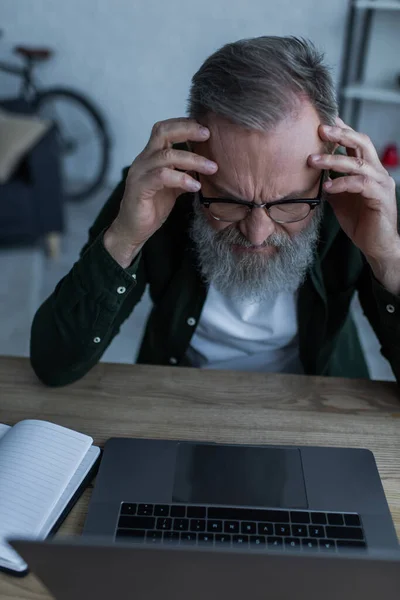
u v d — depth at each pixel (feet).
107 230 3.00
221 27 11.74
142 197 2.80
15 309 8.34
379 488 2.41
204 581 1.60
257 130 2.45
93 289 2.98
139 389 3.06
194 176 2.89
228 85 2.49
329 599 1.64
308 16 11.33
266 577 1.56
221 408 2.93
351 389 3.12
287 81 2.48
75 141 13.21
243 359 3.89
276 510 2.27
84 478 2.43
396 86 11.57
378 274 3.10
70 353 3.05
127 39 12.16
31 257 9.82
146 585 1.63
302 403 2.99
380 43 11.35
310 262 3.20
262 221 2.73
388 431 2.81
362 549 2.12
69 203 12.51
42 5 12.10
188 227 3.57
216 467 2.49
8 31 12.50
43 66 12.69
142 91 12.62
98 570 1.57
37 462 2.40
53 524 2.21
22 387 3.07
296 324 3.68
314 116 2.57
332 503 2.32
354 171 2.67
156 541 2.13
